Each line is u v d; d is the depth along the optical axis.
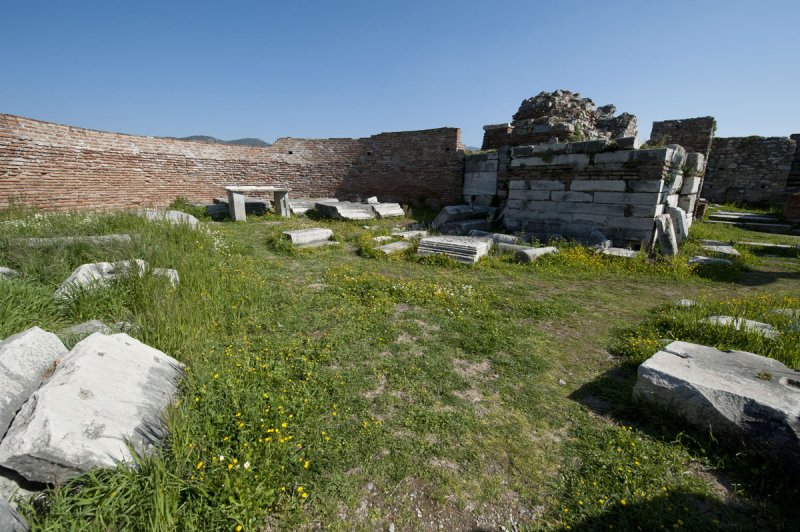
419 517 2.00
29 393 2.21
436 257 7.47
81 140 11.39
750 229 13.05
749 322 3.99
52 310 3.52
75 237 5.21
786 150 17.30
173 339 3.28
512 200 10.04
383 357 3.56
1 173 9.58
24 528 1.62
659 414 2.79
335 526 1.93
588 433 2.64
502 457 2.42
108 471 1.89
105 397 2.21
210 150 14.83
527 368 3.49
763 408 2.32
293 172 16.78
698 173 10.05
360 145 16.53
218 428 2.36
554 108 12.91
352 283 5.67
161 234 6.73
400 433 2.59
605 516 2.00
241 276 5.55
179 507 1.85
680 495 2.11
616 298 5.62
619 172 8.09
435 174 15.16
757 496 2.12
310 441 2.42
